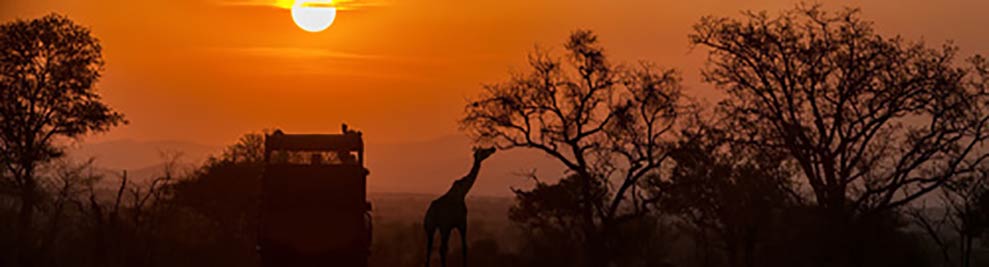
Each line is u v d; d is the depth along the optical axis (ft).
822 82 190.80
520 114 198.39
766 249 189.98
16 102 213.46
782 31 196.24
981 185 182.19
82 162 206.08
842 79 188.85
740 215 184.03
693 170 192.65
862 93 188.34
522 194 206.59
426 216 120.16
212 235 229.66
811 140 191.11
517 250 256.52
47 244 184.14
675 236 221.05
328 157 176.76
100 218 188.03
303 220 137.18
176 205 223.51
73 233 200.95
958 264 208.13
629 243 197.47
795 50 193.16
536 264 208.33
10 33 217.36
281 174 138.00
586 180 193.16
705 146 193.47
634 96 195.21
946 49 187.01
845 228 179.83
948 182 181.47
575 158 199.41
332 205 137.59
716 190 188.44
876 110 185.78
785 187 187.62
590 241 193.26
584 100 195.83
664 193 199.82
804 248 181.37
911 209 190.39
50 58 222.69
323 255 136.77
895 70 187.62
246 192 229.86
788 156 194.18
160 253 201.05
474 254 235.81
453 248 263.90
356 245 137.28
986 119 183.52
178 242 213.66
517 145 198.59
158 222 209.56
